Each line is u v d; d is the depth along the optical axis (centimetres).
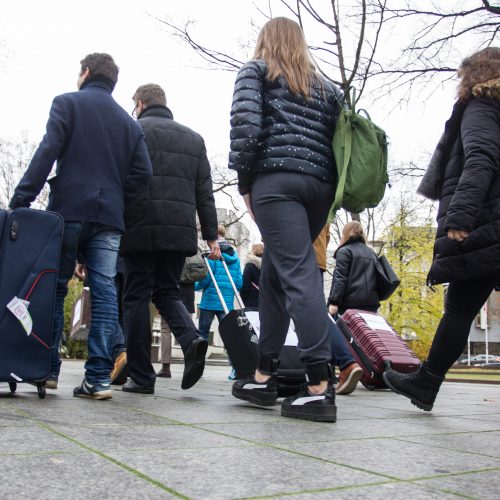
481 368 2542
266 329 344
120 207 368
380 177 326
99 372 353
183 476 163
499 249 301
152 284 420
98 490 146
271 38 329
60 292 371
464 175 302
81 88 380
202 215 443
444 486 165
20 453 182
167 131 426
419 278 2520
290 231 308
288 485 158
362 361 608
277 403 371
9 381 327
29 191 339
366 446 223
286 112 317
